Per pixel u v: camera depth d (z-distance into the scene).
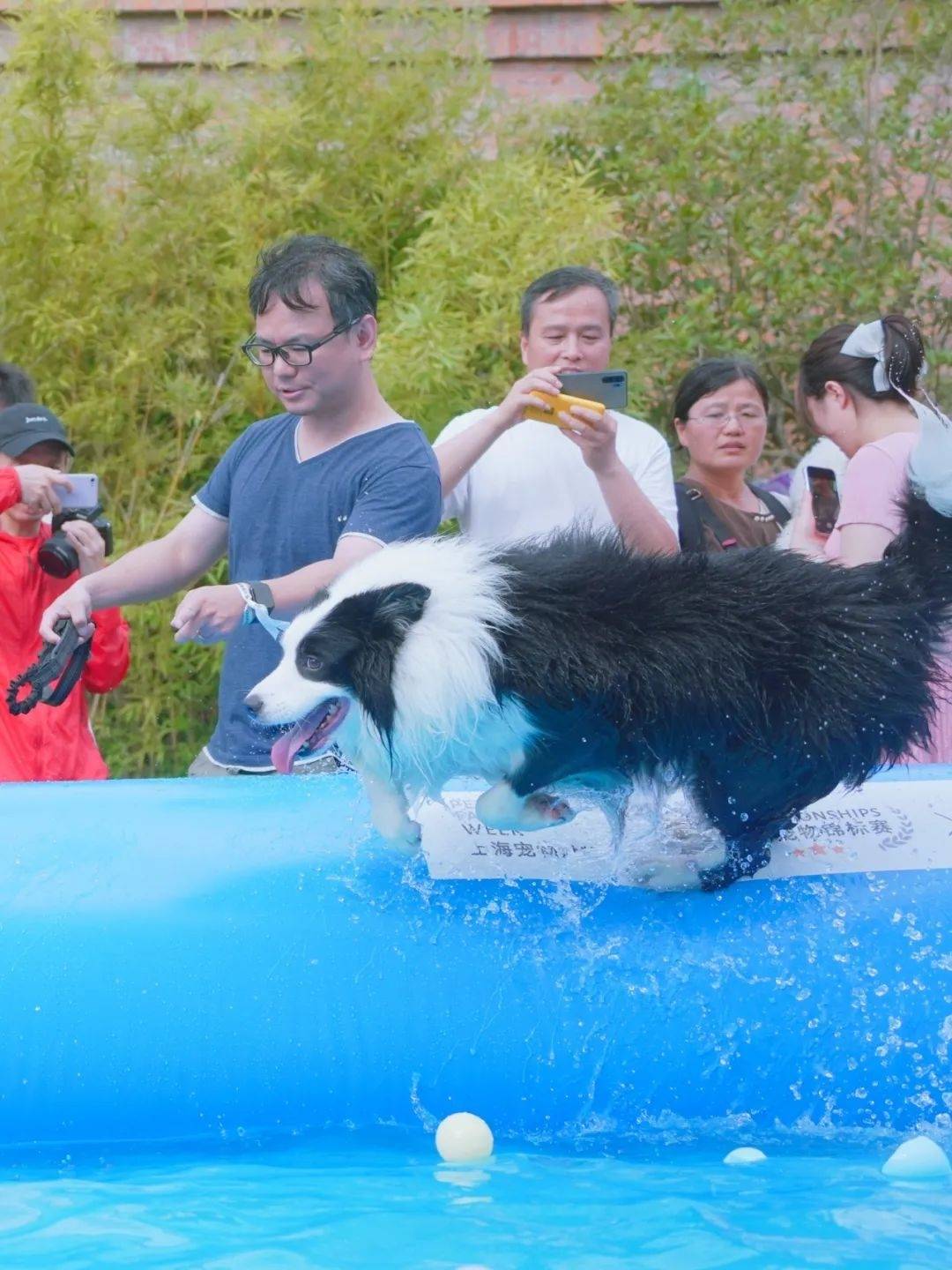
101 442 6.41
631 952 3.10
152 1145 3.00
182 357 6.51
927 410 3.09
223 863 3.17
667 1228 2.51
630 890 3.19
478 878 3.17
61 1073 2.99
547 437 4.32
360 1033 3.03
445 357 5.93
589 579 2.90
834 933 3.13
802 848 3.26
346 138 6.83
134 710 6.33
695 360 7.08
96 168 6.49
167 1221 2.57
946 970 3.11
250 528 3.73
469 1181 2.76
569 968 3.08
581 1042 3.04
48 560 4.14
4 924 3.07
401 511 3.54
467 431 4.02
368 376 3.72
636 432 4.45
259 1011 3.03
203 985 3.04
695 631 2.87
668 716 2.86
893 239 7.32
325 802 3.31
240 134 6.59
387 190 6.80
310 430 3.73
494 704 2.80
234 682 3.77
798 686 2.89
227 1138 3.01
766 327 7.18
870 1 7.47
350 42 6.81
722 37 7.59
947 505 3.04
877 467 3.67
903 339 4.04
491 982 3.06
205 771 3.83
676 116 7.29
